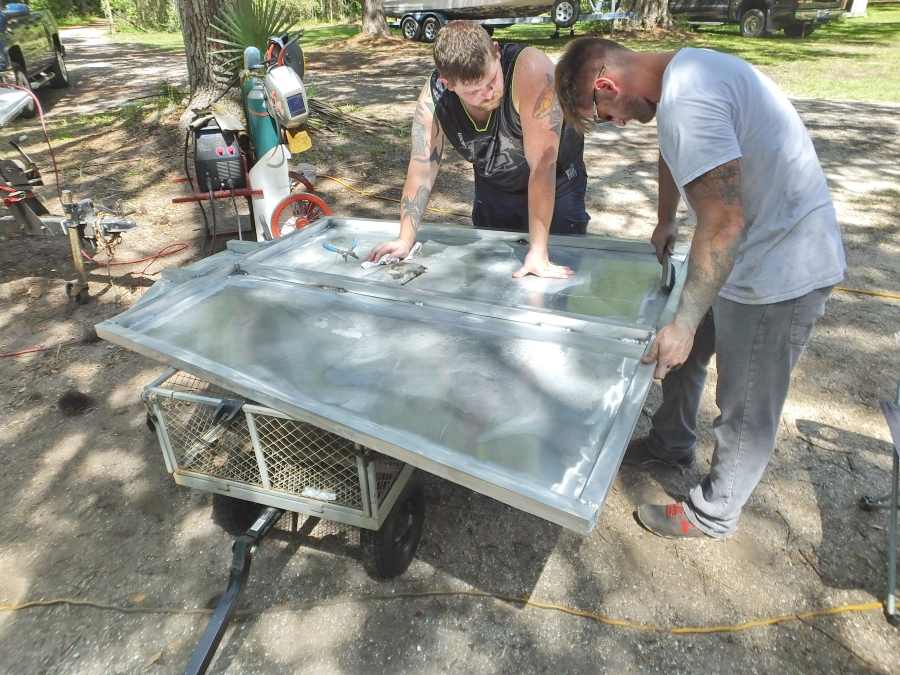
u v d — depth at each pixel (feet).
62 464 8.22
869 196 16.89
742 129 4.78
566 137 7.61
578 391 4.79
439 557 6.84
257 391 4.85
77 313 11.74
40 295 12.35
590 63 5.01
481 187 8.56
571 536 7.09
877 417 8.90
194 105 19.60
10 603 6.40
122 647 5.97
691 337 4.68
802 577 6.54
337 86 31.09
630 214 15.96
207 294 6.64
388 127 23.27
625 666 5.73
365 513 5.63
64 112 25.52
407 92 29.48
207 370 5.12
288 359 5.38
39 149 20.61
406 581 6.56
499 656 5.83
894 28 54.24
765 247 5.22
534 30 54.29
